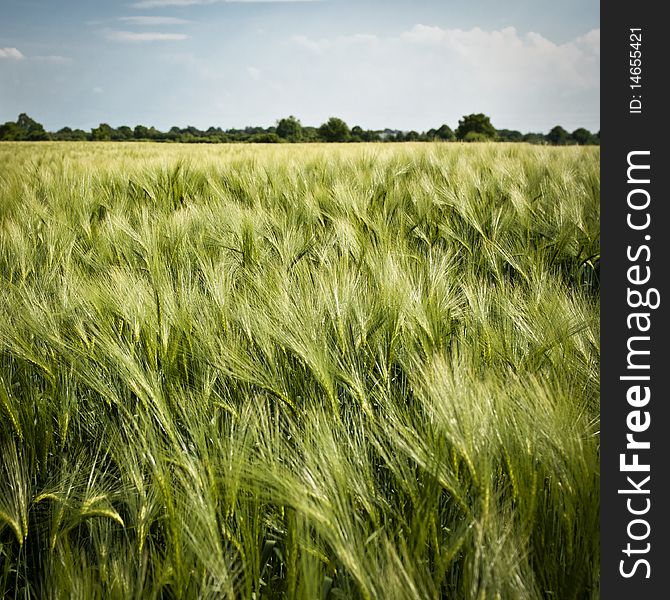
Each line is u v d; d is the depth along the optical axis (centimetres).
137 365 194
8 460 174
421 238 426
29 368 222
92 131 9175
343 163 785
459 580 147
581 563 137
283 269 287
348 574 145
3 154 1766
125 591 133
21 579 171
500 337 226
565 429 148
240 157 907
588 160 827
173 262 357
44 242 380
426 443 155
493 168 646
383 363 215
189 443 181
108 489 179
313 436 158
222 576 126
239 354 207
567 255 403
